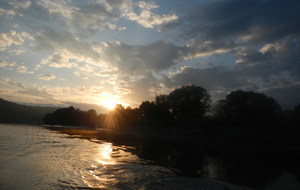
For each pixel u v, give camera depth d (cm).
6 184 1518
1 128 7938
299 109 5366
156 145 5434
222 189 1850
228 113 7412
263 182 2278
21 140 4266
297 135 4938
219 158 3794
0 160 2227
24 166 2061
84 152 3262
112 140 6075
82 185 1639
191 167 2808
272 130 5350
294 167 3266
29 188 1480
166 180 1978
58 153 2956
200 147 5512
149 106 11194
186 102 10000
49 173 1889
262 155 4331
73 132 8444
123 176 1994
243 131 5878
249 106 6794
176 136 7606
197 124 7631
